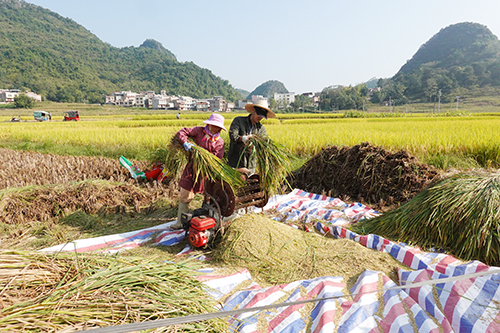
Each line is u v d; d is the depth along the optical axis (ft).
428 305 8.38
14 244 13.37
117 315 6.37
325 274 10.36
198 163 12.45
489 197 11.59
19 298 6.18
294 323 7.97
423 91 567.59
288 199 20.13
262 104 14.11
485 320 7.80
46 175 24.07
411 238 12.71
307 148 34.53
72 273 7.42
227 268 11.09
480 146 30.40
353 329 7.52
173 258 11.87
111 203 18.51
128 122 110.63
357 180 20.51
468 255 11.12
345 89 575.38
